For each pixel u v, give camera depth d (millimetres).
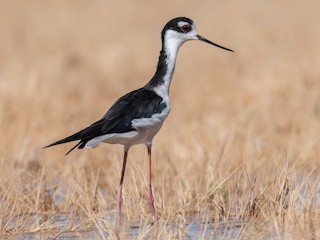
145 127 9891
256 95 17625
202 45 26422
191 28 10758
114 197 10812
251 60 22453
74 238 9203
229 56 24047
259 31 26594
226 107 17484
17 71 20578
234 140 13867
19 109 15930
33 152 13742
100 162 12641
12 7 33469
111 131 9633
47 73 22391
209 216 10078
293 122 15008
